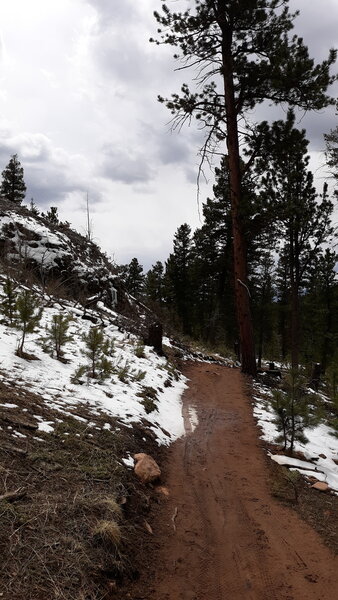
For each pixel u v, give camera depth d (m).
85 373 8.14
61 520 3.38
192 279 38.16
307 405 7.44
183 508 4.78
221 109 15.80
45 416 5.25
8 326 9.63
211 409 9.59
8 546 2.87
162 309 27.52
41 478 3.87
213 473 6.00
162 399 9.27
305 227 17.38
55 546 3.06
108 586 3.00
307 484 6.06
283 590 3.58
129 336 14.73
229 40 14.88
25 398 5.58
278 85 13.53
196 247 33.66
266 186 16.16
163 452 6.35
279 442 7.23
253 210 14.02
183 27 14.36
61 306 14.74
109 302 19.55
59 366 7.96
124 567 3.30
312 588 3.64
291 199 14.38
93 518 3.59
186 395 10.74
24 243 17.42
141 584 3.27
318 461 7.21
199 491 5.34
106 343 9.66
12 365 6.88
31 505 3.40
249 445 7.44
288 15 13.97
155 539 3.97
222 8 14.26
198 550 4.00
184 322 42.91
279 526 4.70
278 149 14.98
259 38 14.60
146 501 4.53
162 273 55.91
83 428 5.36
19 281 14.55
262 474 6.18
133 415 6.94
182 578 3.52
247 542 4.29
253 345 15.23
